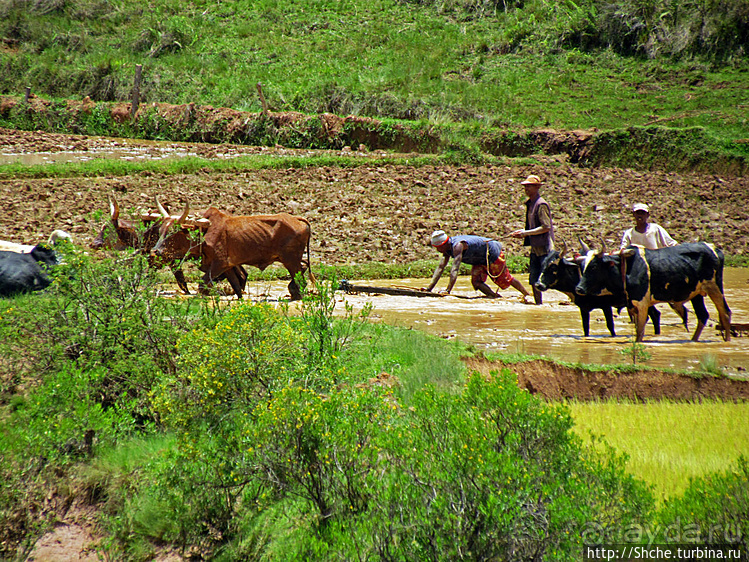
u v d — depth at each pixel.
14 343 8.52
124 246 12.12
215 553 6.34
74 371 7.90
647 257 10.76
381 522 5.28
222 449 6.75
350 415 6.50
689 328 11.87
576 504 4.97
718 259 10.83
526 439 5.84
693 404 8.41
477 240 13.80
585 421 7.66
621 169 28.39
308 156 29.20
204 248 12.23
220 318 8.55
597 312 12.82
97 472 7.19
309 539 5.81
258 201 21.34
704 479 5.55
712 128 30.88
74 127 34.88
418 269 16.39
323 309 8.83
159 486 6.78
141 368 8.17
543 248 13.01
